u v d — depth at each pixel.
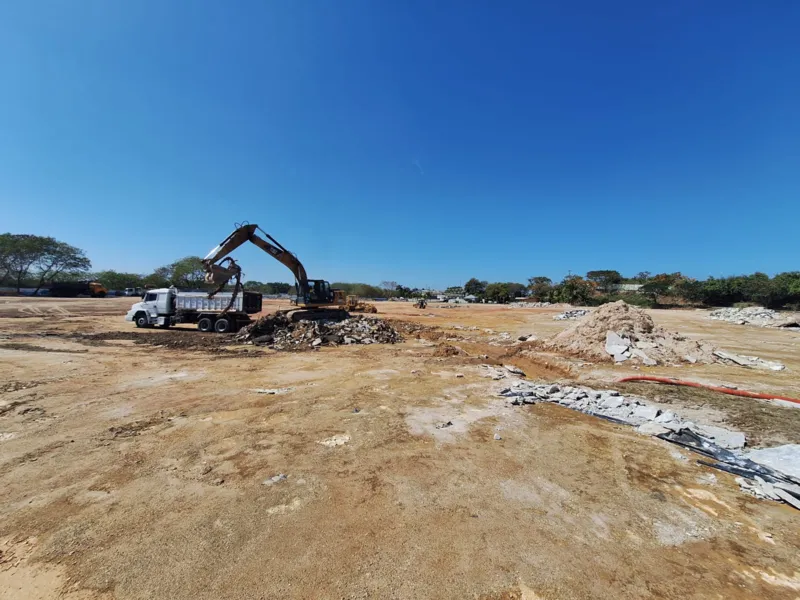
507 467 4.95
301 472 4.76
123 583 2.94
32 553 3.27
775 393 8.49
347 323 17.53
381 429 6.22
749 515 3.95
